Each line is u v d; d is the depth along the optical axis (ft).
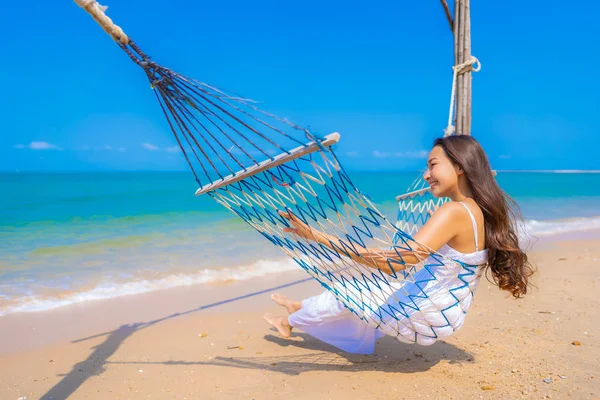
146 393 9.67
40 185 90.43
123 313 15.43
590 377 9.64
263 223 9.56
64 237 29.14
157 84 7.67
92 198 55.11
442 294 9.12
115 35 7.20
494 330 13.00
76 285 18.63
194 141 8.54
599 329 12.78
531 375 9.86
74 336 13.23
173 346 12.48
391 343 12.42
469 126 15.93
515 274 9.33
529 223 38.17
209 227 33.91
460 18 15.75
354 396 9.25
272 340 12.97
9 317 14.85
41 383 10.19
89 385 10.08
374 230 31.53
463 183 9.12
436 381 9.84
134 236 29.81
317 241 9.04
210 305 16.44
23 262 22.22
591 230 34.88
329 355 11.74
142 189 76.74
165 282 19.45
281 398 9.27
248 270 21.76
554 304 15.31
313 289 18.76
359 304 9.86
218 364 11.21
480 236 8.96
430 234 8.55
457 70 15.80
